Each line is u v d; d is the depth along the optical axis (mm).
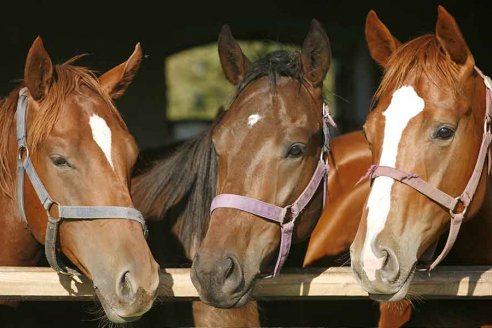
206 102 22359
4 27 11883
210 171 5113
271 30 12742
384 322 5543
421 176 4293
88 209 4383
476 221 4926
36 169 4539
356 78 13812
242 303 4551
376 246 4180
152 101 12086
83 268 4480
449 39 4391
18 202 4715
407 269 4227
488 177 4781
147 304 4254
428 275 4703
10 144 4797
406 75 4410
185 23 12125
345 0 12391
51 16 11969
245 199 4559
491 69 12438
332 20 12438
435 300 5355
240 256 4523
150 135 12102
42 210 4562
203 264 4438
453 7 12359
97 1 12000
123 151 4531
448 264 5277
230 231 4527
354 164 6176
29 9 11922
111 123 4543
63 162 4410
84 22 12000
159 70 12109
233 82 5129
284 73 4824
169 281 4715
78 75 4660
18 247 4945
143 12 12062
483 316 5156
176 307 5434
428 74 4371
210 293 4402
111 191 4414
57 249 4605
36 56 4488
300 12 12328
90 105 4531
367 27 4855
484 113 4645
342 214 6043
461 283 4715
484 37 12422
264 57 4969
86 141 4422
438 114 4289
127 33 12047
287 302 6574
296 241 4965
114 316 4281
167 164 5602
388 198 4266
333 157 6215
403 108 4328
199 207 5195
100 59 12047
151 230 5531
